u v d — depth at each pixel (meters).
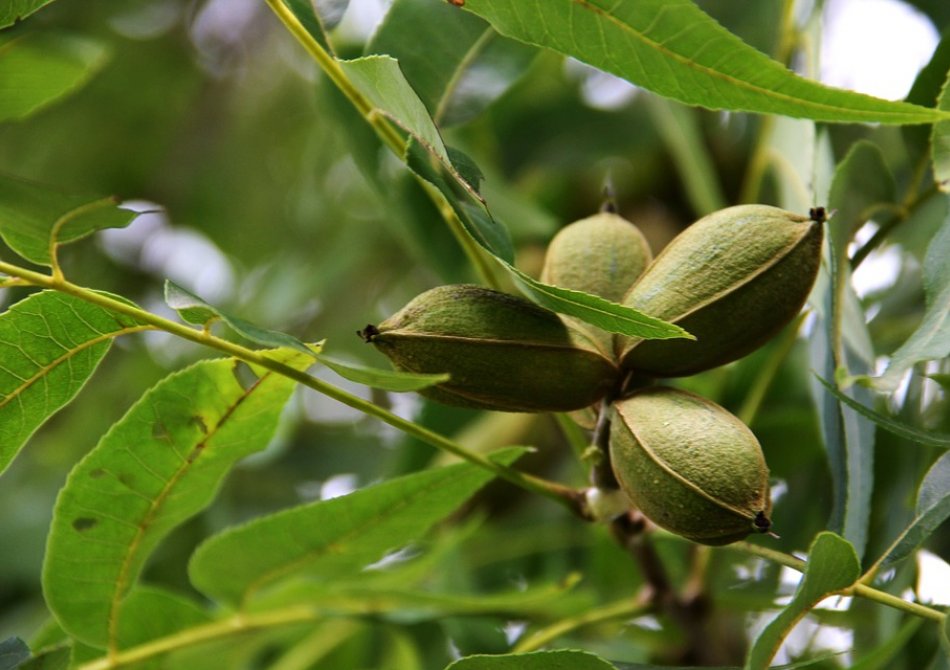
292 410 0.88
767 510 0.63
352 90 0.68
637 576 0.80
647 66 0.64
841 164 0.68
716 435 0.63
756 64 0.63
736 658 0.78
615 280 0.67
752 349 0.65
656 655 0.78
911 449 0.72
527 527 0.84
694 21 0.63
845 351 0.69
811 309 0.69
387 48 0.72
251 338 0.63
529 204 0.82
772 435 0.76
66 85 0.72
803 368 0.77
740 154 0.86
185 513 0.69
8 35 0.71
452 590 0.79
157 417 0.67
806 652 0.77
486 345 0.64
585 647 0.78
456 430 0.84
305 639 0.81
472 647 0.76
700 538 0.64
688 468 0.63
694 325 0.65
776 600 0.74
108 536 0.69
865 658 0.66
